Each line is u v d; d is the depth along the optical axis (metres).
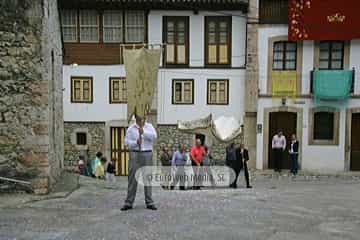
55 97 11.36
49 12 10.27
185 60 20.73
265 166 20.91
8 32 9.22
